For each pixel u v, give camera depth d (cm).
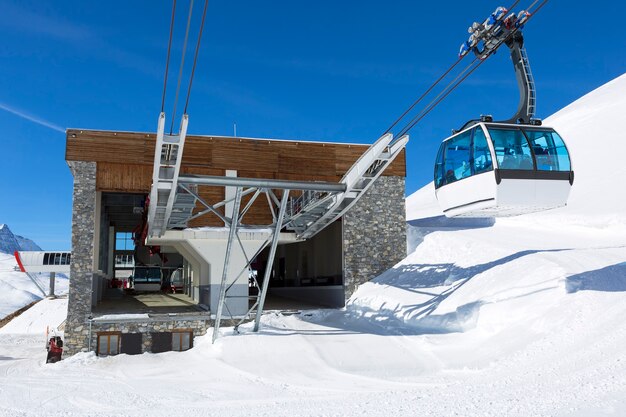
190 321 2305
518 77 1500
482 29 1378
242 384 1485
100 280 3219
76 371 1788
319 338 2000
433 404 951
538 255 2172
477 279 2184
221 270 2422
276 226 1944
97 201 2684
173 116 1460
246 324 2333
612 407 778
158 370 1755
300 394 1314
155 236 2323
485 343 1684
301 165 2650
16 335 3491
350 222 2705
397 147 1800
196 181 1727
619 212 3350
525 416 780
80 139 2353
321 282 3127
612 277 1769
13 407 1211
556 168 1420
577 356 1243
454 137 1546
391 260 2731
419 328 2056
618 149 5862
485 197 1409
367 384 1423
